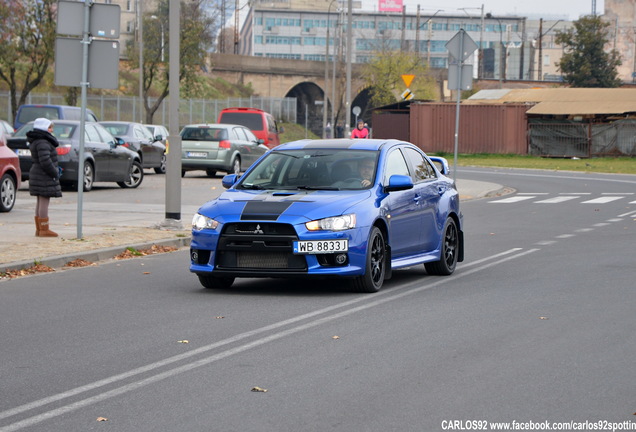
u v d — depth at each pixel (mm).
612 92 79875
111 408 7582
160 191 34000
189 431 6938
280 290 14062
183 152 41969
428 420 7219
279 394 7996
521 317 11719
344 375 8680
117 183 36844
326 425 7082
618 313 12031
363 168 14461
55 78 18953
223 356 9508
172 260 17812
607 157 75250
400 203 14477
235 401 7770
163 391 8117
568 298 13242
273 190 14227
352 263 13250
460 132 79125
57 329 10992
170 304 12789
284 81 140125
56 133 32250
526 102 79125
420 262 15023
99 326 11180
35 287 14359
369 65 140000
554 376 8648
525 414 7402
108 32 18906
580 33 132750
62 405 7684
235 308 12422
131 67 89812
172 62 21625
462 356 9492
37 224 19578
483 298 13250
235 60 133625
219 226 13320
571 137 76062
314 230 13062
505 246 20016
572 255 18406
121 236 19938
